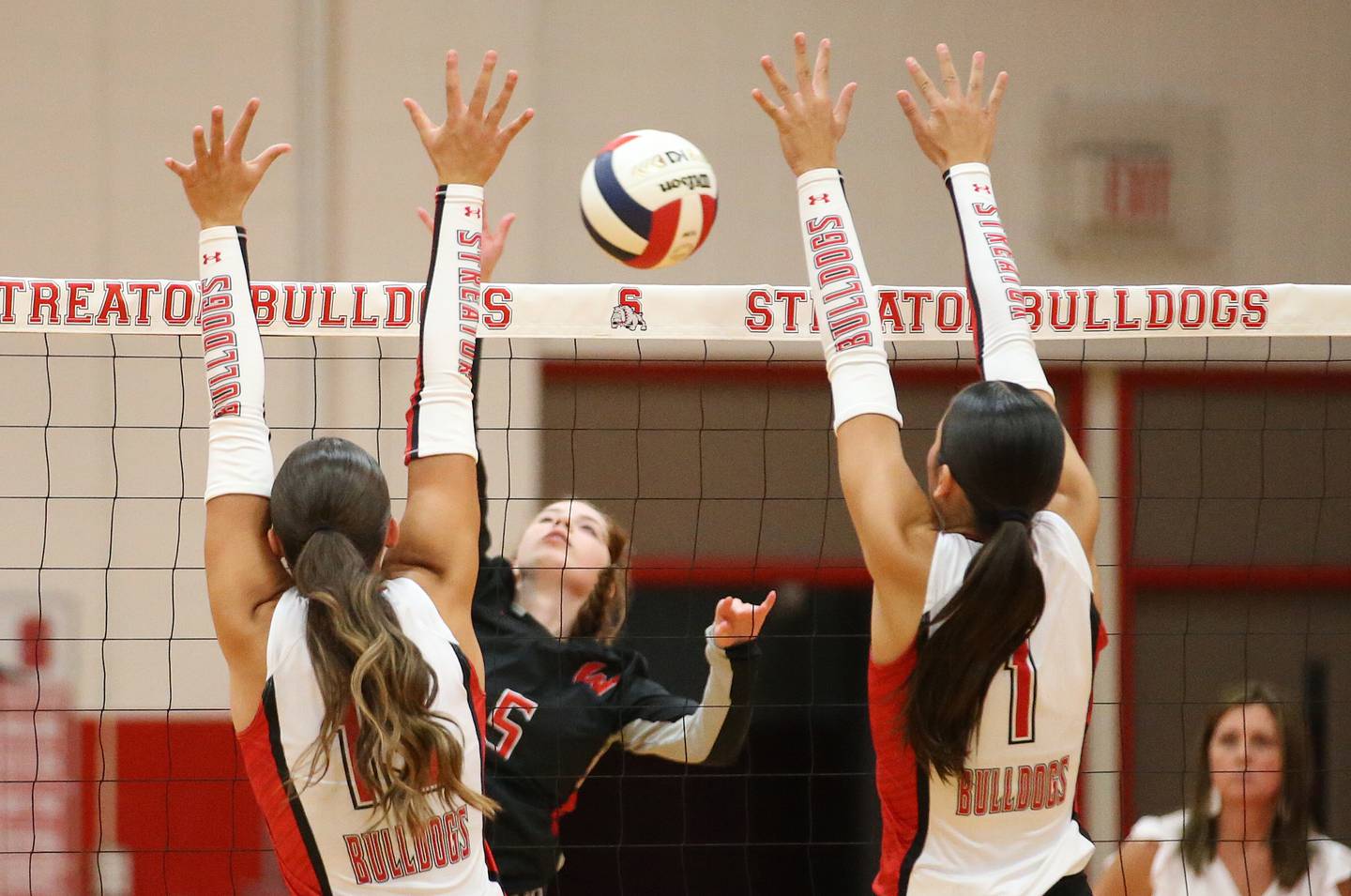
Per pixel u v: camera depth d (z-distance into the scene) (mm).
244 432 7465
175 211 22578
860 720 25281
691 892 24891
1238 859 13844
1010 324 7969
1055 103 24125
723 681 11484
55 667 21266
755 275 23453
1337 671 25016
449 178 8117
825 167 8117
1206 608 24641
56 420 21594
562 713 12219
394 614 6859
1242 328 10578
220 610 7062
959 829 7227
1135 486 23828
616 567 13312
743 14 23719
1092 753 24031
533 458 22297
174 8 22688
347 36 22812
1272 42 24469
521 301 10344
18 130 22344
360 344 21969
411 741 6586
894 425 7484
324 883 6984
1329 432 24328
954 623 6859
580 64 23375
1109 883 14547
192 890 20812
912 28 23922
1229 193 24281
